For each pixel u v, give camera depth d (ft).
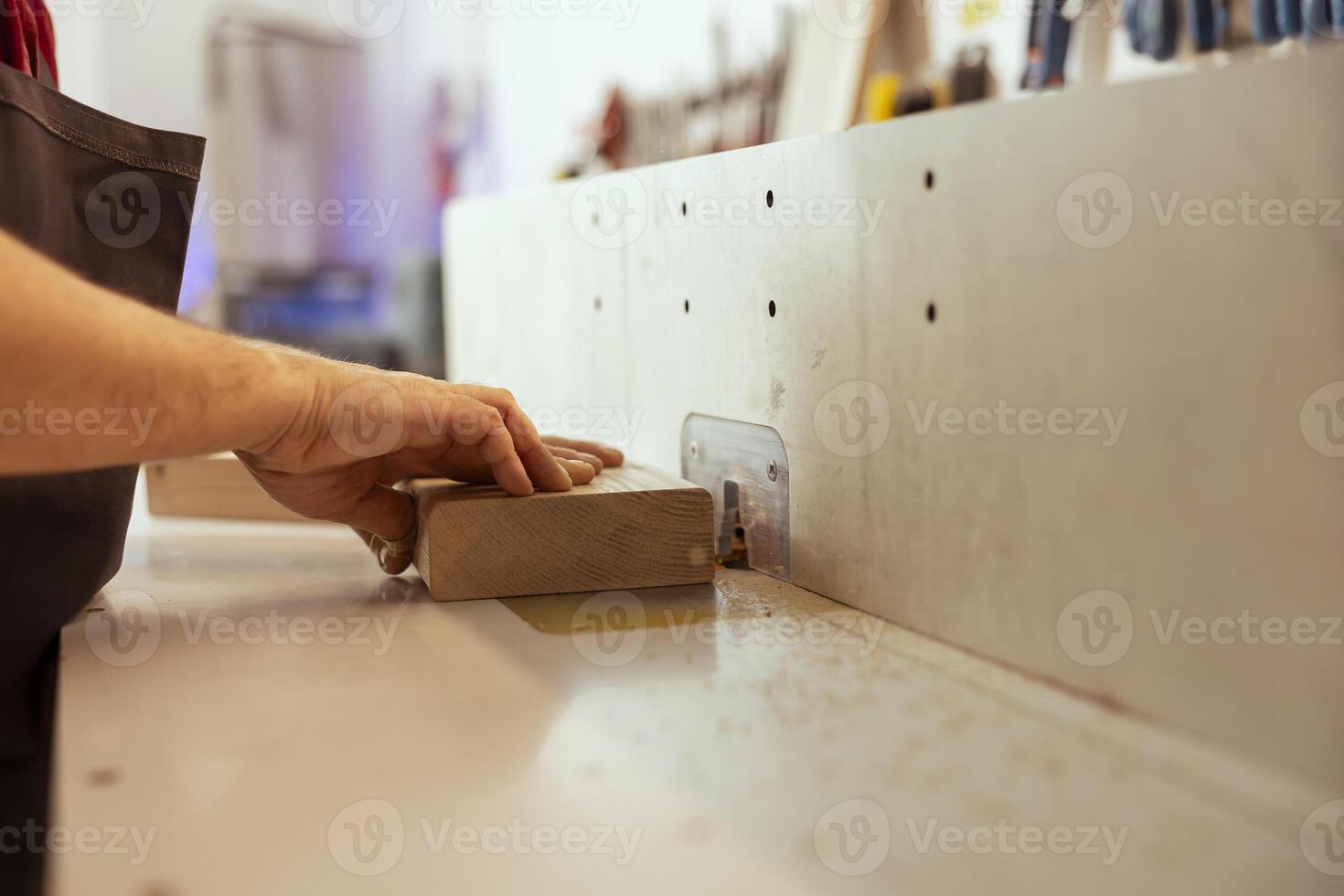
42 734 2.25
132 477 2.53
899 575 2.12
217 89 9.55
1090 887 1.18
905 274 2.01
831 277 2.26
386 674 1.94
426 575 2.56
